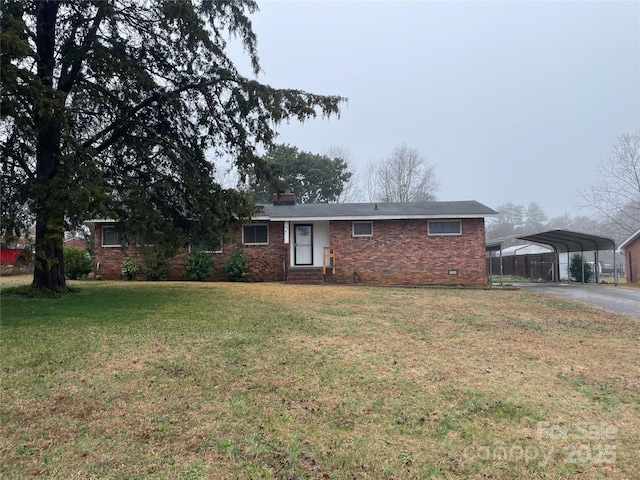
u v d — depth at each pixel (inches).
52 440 139.5
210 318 333.1
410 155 1707.7
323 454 134.0
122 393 180.4
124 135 440.1
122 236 441.7
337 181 1461.6
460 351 254.1
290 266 711.1
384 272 704.4
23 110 311.3
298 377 203.3
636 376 211.8
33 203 340.8
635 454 136.3
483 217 698.8
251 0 435.8
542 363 232.5
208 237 441.1
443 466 128.7
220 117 454.9
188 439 141.9
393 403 174.9
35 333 272.7
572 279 884.6
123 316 331.9
